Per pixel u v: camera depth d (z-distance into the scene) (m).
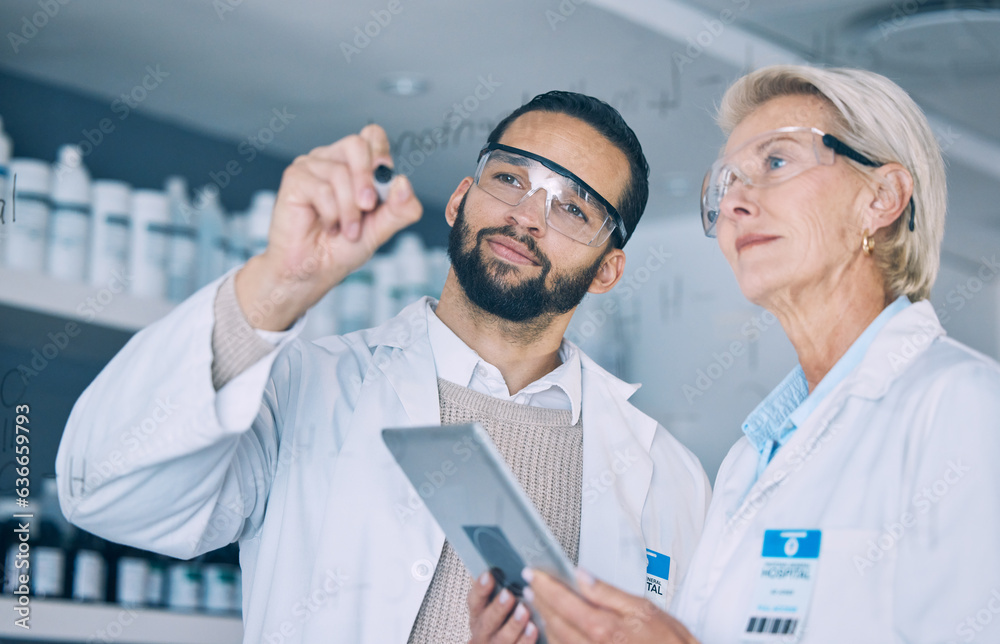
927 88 2.54
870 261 1.16
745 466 1.28
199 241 2.40
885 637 0.96
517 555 1.02
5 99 2.30
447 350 1.57
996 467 0.94
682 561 1.67
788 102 1.21
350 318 2.62
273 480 1.48
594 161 1.60
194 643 2.25
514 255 1.53
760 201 1.17
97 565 2.17
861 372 1.11
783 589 1.04
